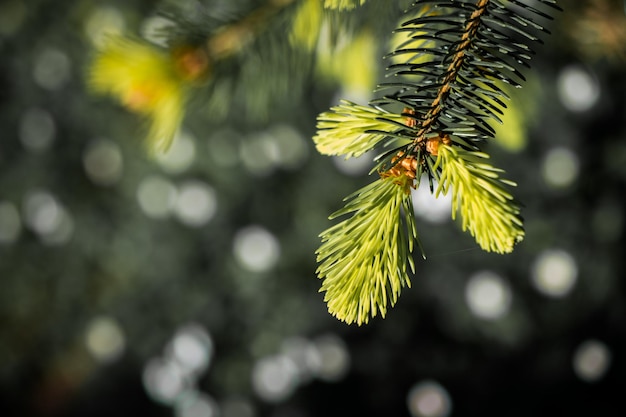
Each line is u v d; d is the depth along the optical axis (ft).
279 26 2.88
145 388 8.36
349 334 7.84
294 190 7.79
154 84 2.82
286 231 7.76
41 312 8.54
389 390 7.84
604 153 7.26
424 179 5.98
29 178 8.28
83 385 8.55
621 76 6.44
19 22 8.20
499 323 7.39
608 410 7.50
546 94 6.03
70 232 8.23
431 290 7.57
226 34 2.86
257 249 7.58
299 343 7.78
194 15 2.87
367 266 2.38
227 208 7.82
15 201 8.31
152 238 8.00
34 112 8.32
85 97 8.00
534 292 7.50
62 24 8.07
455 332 7.64
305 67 2.93
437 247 7.38
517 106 2.94
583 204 7.37
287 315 7.76
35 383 8.65
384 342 7.78
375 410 7.87
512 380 7.68
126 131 7.98
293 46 2.90
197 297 7.97
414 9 2.66
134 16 7.01
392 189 2.39
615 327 7.46
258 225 7.77
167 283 8.04
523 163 7.20
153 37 2.85
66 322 8.48
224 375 7.95
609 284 7.35
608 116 7.02
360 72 3.05
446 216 6.53
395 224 2.38
